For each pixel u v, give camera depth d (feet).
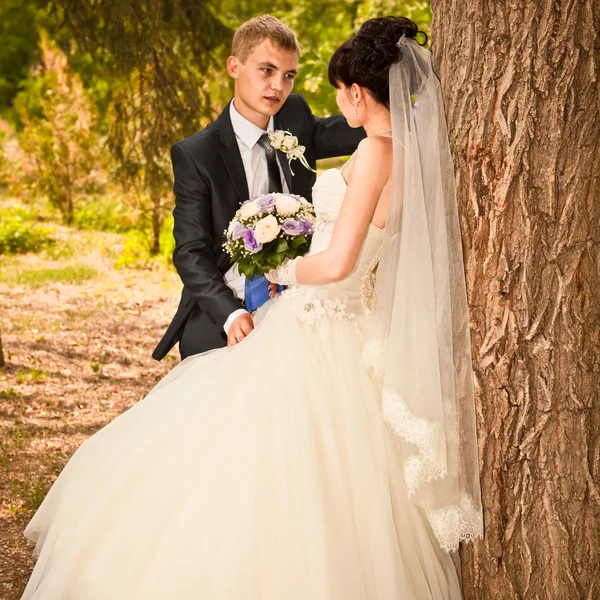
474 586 8.27
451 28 7.76
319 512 7.66
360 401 8.47
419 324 7.87
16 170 44.70
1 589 10.07
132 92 25.18
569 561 7.73
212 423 8.52
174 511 8.16
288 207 8.74
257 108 10.68
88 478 9.16
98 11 20.43
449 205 7.85
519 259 7.57
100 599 8.00
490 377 7.87
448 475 7.91
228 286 10.86
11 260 31.78
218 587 7.55
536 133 7.33
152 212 33.91
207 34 22.82
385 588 7.66
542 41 7.16
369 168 8.02
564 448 7.65
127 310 26.02
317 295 8.85
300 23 38.52
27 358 20.40
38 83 50.16
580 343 7.56
